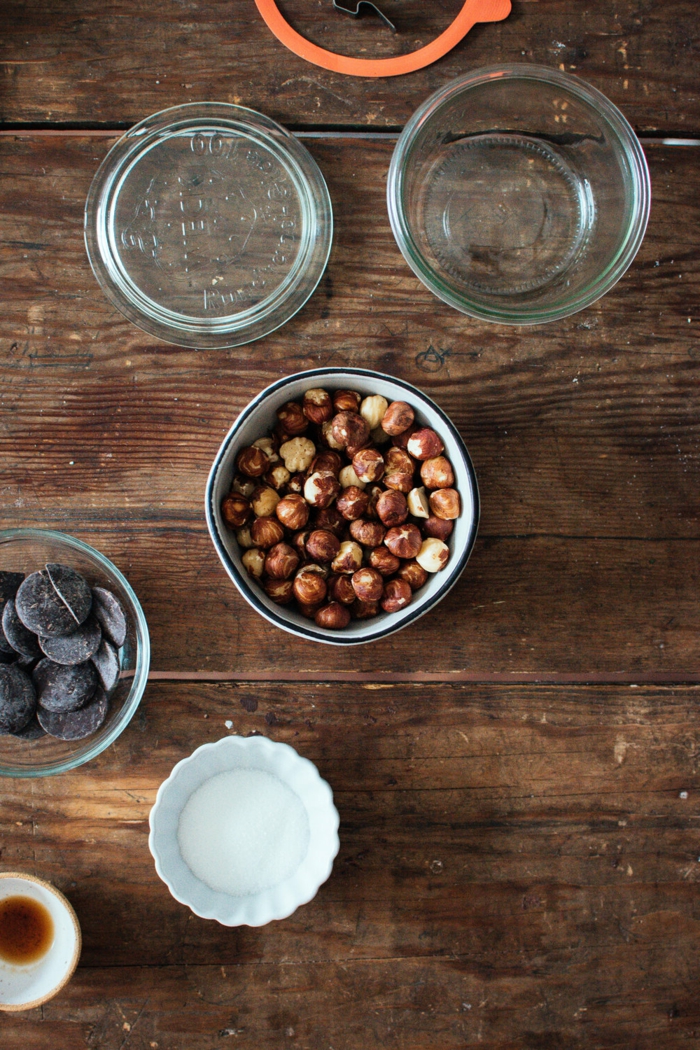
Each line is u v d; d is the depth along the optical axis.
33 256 0.60
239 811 0.58
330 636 0.54
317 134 0.60
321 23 0.60
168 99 0.60
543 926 0.60
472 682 0.60
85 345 0.60
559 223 0.61
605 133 0.60
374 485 0.58
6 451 0.60
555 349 0.60
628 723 0.60
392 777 0.60
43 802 0.59
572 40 0.61
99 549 0.60
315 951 0.59
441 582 0.55
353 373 0.56
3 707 0.56
